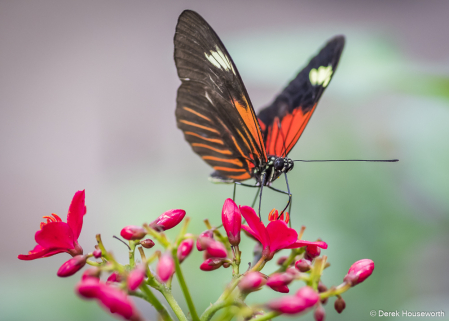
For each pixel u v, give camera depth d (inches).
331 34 12.6
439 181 12.2
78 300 12.4
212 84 11.6
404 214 13.1
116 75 22.4
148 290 10.4
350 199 13.3
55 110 21.6
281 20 25.0
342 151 13.7
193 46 11.4
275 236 10.7
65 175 19.9
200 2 24.9
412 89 12.1
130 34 23.9
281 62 12.5
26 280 12.5
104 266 10.4
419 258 13.0
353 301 12.7
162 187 13.8
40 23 24.0
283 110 12.2
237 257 10.8
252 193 13.7
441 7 24.5
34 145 20.8
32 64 23.1
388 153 13.4
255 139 11.8
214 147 11.9
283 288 10.5
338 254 12.9
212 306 10.5
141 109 21.1
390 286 12.9
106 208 17.4
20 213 19.0
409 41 22.7
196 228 13.1
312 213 13.4
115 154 20.4
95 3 24.3
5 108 21.8
